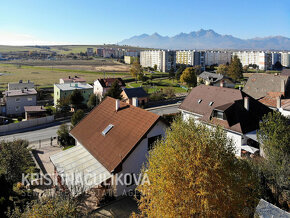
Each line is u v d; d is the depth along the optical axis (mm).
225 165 12852
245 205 13148
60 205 14914
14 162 24828
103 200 21469
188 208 12422
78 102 65188
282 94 43156
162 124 24531
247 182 13445
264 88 49719
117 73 166875
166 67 186125
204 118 35750
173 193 12688
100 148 24391
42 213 13867
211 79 111000
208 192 11836
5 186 19375
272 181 17312
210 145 13062
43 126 55219
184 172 12578
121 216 19594
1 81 124062
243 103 33625
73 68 197000
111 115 28359
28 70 178125
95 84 90000
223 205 12320
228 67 136500
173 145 13797
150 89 103188
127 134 24016
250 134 29766
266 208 14922
